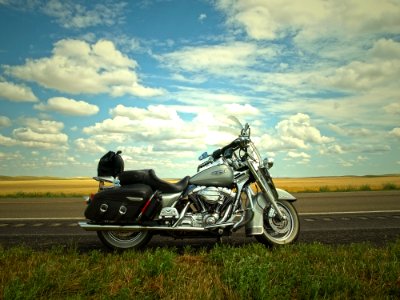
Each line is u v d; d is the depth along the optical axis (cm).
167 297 351
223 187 599
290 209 626
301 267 432
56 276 407
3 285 376
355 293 363
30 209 1251
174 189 584
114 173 600
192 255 534
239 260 470
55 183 6078
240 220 587
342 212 1055
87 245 645
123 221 572
